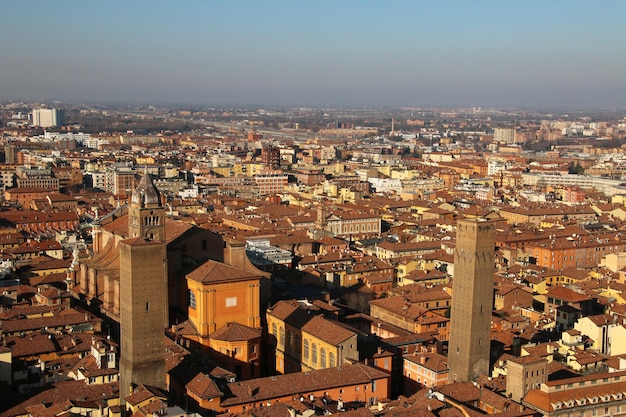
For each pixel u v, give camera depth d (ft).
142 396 570.05
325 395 609.83
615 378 620.08
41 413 559.79
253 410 547.49
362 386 625.82
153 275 611.47
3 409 570.05
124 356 618.85
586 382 604.90
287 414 547.49
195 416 532.32
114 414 563.89
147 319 610.65
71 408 563.48
